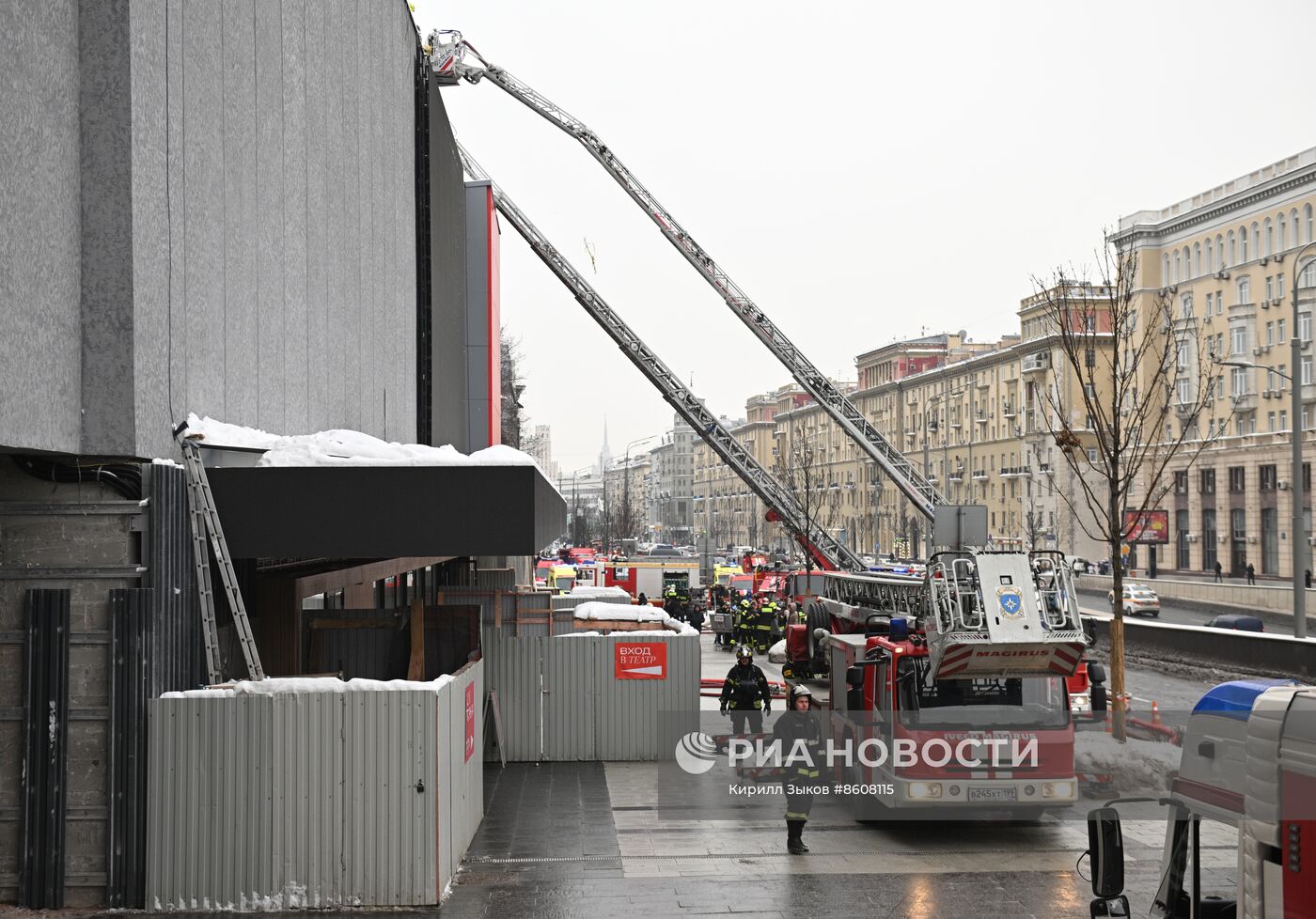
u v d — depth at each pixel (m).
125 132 10.13
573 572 51.16
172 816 10.28
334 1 17.72
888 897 11.02
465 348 35.19
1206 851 6.80
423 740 10.44
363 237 19.73
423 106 26.28
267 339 14.25
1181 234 76.31
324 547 11.51
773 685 24.30
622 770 17.27
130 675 10.30
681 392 37.28
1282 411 68.00
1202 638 29.77
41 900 10.21
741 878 11.67
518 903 10.66
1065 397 79.94
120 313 10.16
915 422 116.31
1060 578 13.82
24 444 9.08
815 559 37.47
